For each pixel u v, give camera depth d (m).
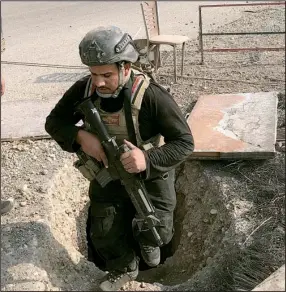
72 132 3.01
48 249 3.42
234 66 7.20
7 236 3.50
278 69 6.94
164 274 4.01
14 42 9.50
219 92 6.15
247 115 4.94
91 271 3.46
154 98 2.78
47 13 11.94
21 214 3.80
